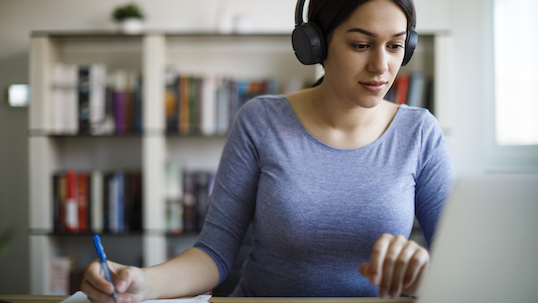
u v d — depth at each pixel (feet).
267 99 3.50
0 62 8.38
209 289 2.99
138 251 8.30
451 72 7.25
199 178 7.56
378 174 3.13
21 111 8.35
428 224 3.26
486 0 7.94
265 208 3.12
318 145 3.23
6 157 8.36
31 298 2.63
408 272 2.13
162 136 7.52
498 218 1.80
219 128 7.56
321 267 3.08
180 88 7.55
